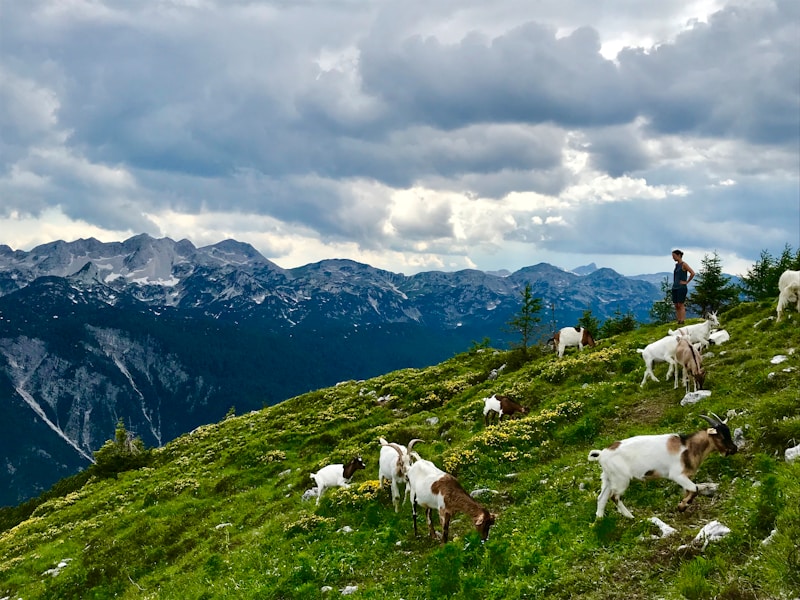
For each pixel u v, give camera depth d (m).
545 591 9.25
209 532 21.30
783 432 12.26
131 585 19.08
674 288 28.81
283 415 41.06
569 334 31.08
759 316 25.75
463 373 38.03
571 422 19.42
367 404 36.84
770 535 8.70
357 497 17.55
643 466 11.09
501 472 16.94
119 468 41.22
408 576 11.66
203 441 41.19
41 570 23.22
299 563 13.80
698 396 17.25
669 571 8.87
